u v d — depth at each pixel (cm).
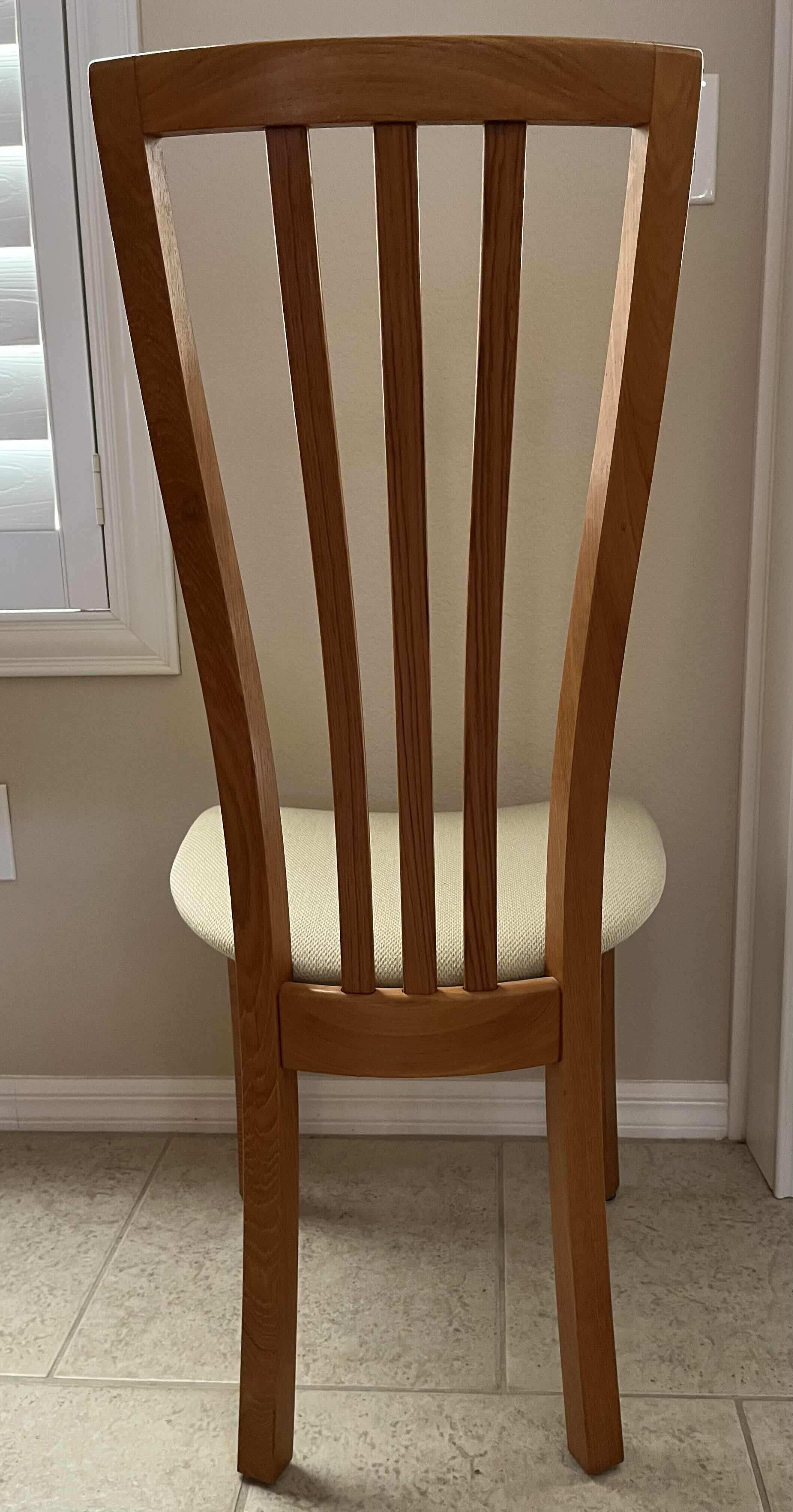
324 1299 120
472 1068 92
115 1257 128
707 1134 150
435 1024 91
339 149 128
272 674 142
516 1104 150
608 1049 130
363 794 87
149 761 145
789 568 127
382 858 114
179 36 128
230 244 131
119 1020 153
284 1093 94
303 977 94
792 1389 107
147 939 150
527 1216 133
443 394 133
